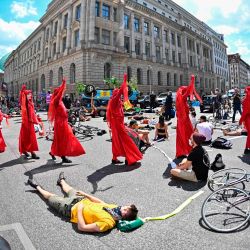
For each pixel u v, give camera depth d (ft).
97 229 11.66
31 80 215.72
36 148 25.86
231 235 11.38
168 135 36.63
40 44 192.24
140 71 154.30
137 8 152.35
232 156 25.30
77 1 134.72
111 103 22.77
